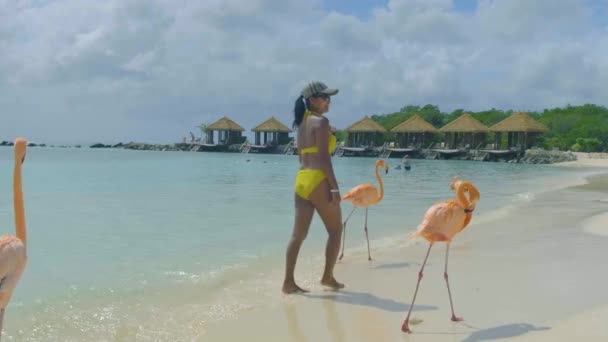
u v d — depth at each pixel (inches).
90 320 208.4
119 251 339.6
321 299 237.8
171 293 246.1
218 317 212.8
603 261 307.6
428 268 295.0
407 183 1029.2
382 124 4212.6
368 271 290.8
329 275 256.2
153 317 212.5
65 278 271.4
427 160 2792.8
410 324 202.5
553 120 3604.8
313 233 410.6
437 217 198.5
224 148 4008.4
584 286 251.8
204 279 271.1
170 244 364.5
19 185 149.6
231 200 655.8
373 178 1190.3
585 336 181.8
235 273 283.9
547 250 341.7
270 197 697.0
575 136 3230.8
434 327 198.4
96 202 618.2
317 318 211.2
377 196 328.2
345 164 2177.7
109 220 475.5
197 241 376.5
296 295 244.1
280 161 2393.0
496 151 2625.5
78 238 384.2
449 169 1770.4
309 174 246.8
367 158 3078.2
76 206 576.4
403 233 418.9
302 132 252.8
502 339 182.9
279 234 406.9
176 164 1867.6
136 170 1400.1
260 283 264.7
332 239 254.5
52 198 655.8
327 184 247.8
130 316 213.5
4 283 135.2
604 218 486.0
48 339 188.7
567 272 280.8
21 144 149.6
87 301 232.5
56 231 412.5
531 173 1514.5
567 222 469.1
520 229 431.5
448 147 3051.2
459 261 311.7
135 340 188.2
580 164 2209.6
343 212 547.8
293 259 248.1
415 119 2881.4
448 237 199.6
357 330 196.9
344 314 216.1
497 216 515.8
